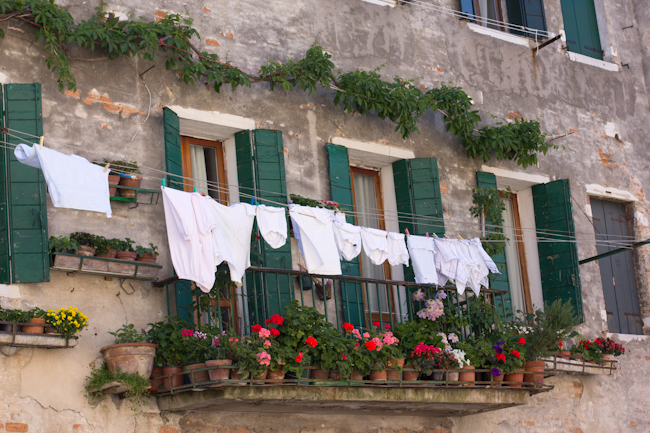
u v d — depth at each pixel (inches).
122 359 282.2
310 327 307.6
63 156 274.2
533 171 443.8
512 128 417.4
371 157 393.7
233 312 335.3
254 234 337.1
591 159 470.9
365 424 354.6
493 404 354.3
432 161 398.0
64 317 275.3
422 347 330.3
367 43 405.7
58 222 299.1
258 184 347.6
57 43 315.3
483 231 408.5
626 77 506.3
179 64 346.3
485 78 442.0
